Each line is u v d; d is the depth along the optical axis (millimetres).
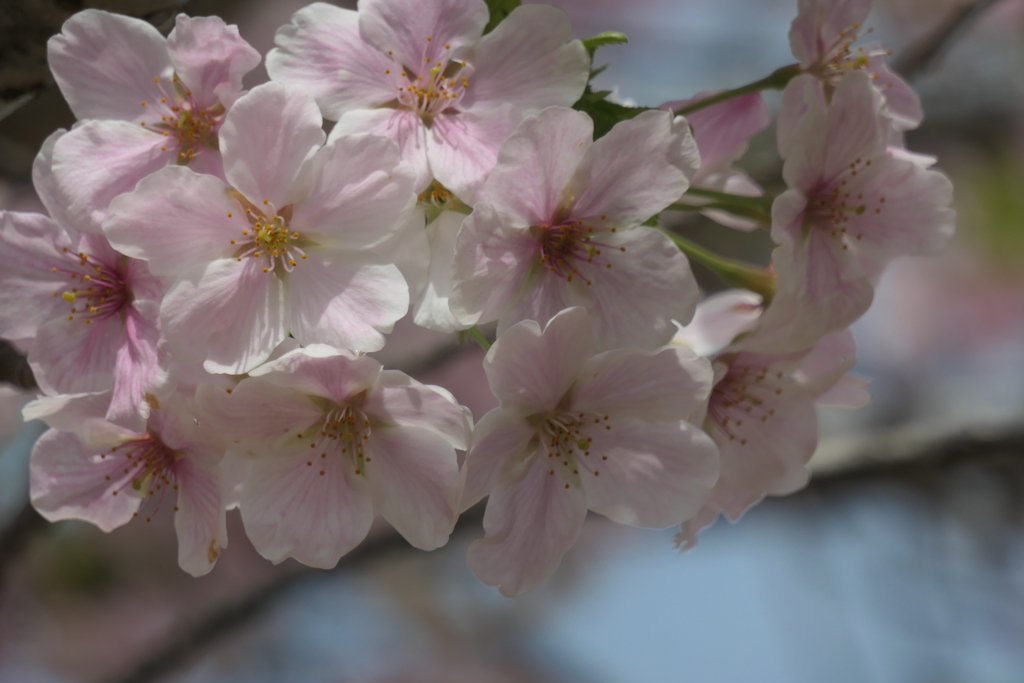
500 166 305
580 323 309
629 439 319
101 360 316
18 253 318
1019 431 394
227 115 305
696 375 314
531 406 313
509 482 315
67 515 326
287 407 310
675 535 341
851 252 331
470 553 314
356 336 305
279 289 308
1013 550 542
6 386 339
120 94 314
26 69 326
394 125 312
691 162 311
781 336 328
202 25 311
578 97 313
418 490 313
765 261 543
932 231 333
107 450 322
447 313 308
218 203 308
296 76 312
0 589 401
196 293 306
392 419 312
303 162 306
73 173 310
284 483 314
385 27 313
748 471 341
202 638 436
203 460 316
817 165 326
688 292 312
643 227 313
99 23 313
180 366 310
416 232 310
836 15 337
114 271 318
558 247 314
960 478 553
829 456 407
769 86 339
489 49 313
